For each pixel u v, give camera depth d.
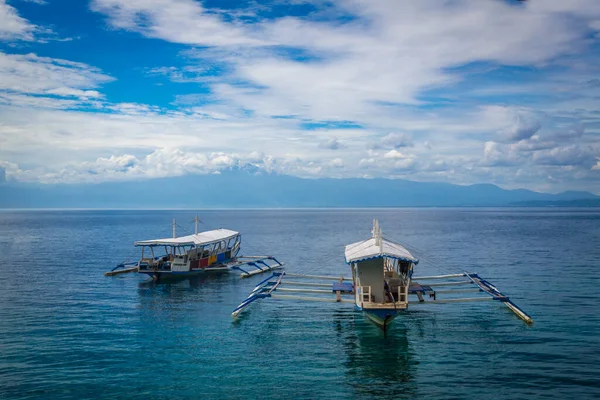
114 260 74.19
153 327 33.97
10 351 28.31
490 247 89.06
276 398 22.06
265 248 93.25
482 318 35.94
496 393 22.38
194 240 57.09
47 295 46.00
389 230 147.88
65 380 23.97
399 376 24.56
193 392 22.67
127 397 22.06
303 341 30.59
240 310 36.69
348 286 39.69
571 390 22.52
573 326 33.09
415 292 36.47
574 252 78.88
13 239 117.56
